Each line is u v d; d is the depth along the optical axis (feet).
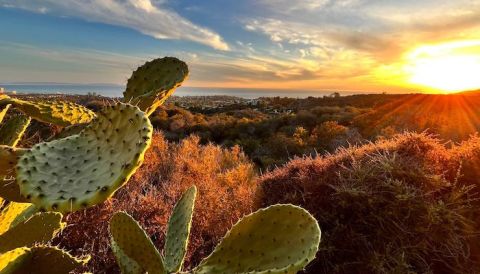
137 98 4.64
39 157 3.26
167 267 5.45
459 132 47.75
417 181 10.37
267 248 4.75
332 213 10.71
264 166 41.06
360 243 10.12
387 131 50.19
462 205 9.96
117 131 3.28
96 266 10.78
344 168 11.30
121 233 5.36
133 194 15.79
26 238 5.14
